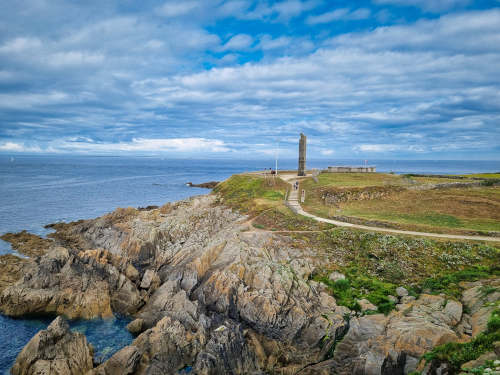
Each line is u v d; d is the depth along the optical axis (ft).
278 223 154.71
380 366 73.36
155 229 151.43
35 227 213.87
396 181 221.25
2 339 90.58
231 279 102.12
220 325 90.58
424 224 140.67
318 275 115.34
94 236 173.68
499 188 187.62
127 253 141.38
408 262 115.14
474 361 64.44
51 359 71.20
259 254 119.34
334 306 97.30
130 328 95.86
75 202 320.09
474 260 110.42
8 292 103.76
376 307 94.99
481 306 85.56
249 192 216.13
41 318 101.19
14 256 148.87
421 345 75.41
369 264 118.21
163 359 77.82
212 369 76.48
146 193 393.09
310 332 88.58
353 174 259.80
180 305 98.99
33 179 562.66
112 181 549.95
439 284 100.78
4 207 285.64
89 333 94.94
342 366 81.25
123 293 109.40
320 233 139.54
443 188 192.75
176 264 126.62
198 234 153.58
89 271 115.34
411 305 92.02
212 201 217.36
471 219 146.41
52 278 109.50
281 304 94.22
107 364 72.90
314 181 233.35
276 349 87.04
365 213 161.48
